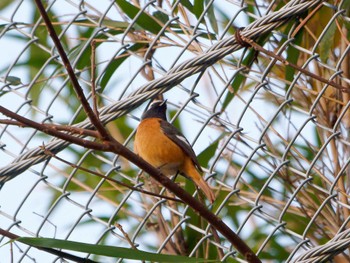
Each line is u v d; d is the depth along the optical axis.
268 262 12.34
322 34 8.33
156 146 9.41
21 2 10.15
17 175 8.77
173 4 10.33
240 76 9.55
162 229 10.55
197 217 10.00
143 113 10.23
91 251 6.30
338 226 9.67
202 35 9.55
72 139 5.84
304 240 7.60
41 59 11.89
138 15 9.39
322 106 10.02
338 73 8.06
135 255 6.27
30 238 6.41
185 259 6.23
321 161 9.91
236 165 11.90
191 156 9.32
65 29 9.81
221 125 10.06
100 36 10.51
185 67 8.54
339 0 9.39
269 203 10.90
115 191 12.55
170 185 6.17
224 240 10.76
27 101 9.45
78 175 12.66
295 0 8.49
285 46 8.52
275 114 8.18
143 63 8.98
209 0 9.66
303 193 10.26
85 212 8.67
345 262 10.16
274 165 10.16
